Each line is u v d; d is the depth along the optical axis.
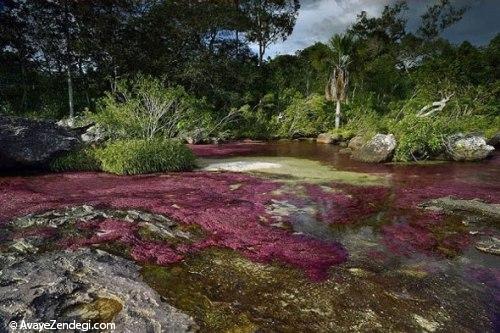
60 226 8.53
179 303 5.55
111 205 10.44
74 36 33.81
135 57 35.28
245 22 43.03
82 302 5.40
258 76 41.78
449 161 21.36
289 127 37.59
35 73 36.47
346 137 32.78
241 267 6.90
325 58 37.69
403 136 21.22
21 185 13.01
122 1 35.03
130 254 7.28
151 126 22.77
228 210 10.42
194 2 39.22
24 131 15.79
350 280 6.50
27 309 5.07
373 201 11.90
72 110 32.91
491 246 8.07
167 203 10.92
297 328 5.02
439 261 7.44
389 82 41.91
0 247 7.27
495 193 13.05
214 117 35.31
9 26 33.53
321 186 13.94
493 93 33.09
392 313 5.49
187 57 38.72
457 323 5.29
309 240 8.38
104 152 17.06
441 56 34.53
